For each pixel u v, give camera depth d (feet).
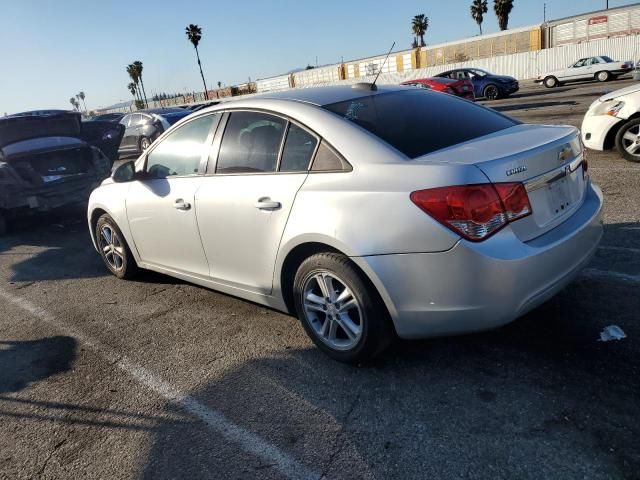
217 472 7.97
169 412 9.62
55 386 11.03
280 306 11.38
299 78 167.84
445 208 8.25
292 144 10.57
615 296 11.65
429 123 10.42
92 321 14.20
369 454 7.93
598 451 7.41
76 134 30.25
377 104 11.00
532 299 8.67
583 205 10.36
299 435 8.55
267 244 10.75
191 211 12.52
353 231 9.09
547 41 126.31
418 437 8.15
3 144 26.73
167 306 14.58
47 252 22.33
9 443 9.33
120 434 9.18
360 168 9.41
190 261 13.38
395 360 10.27
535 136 9.78
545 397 8.66
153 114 49.96
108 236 16.81
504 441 7.83
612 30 115.85
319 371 10.30
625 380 8.84
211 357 11.43
